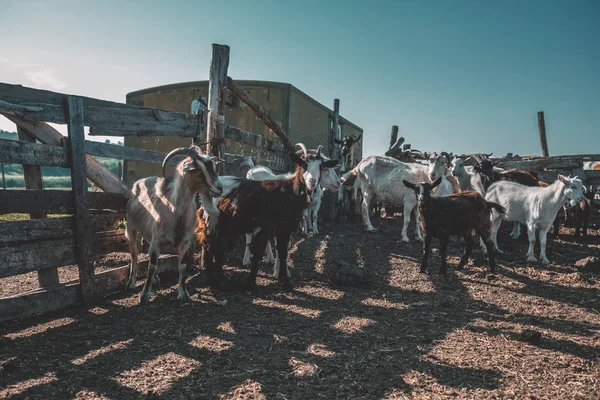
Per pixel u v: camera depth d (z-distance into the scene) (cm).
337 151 1476
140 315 448
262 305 502
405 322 452
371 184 1084
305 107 1194
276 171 1044
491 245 703
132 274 543
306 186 576
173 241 493
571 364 345
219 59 680
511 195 849
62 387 283
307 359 342
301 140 1177
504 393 291
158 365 324
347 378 310
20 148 402
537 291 596
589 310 512
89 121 486
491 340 401
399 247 924
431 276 677
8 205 392
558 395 290
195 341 377
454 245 957
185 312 464
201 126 652
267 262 731
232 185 589
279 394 283
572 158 1303
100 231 524
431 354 361
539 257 847
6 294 499
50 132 452
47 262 435
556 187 766
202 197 495
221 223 579
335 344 379
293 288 585
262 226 562
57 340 369
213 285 587
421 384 302
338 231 1118
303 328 421
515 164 1367
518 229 1091
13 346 352
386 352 363
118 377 301
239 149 1057
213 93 679
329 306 505
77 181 461
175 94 1136
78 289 475
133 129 543
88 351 348
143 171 1123
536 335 396
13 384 284
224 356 345
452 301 542
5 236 391
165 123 591
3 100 403
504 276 683
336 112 1455
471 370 329
